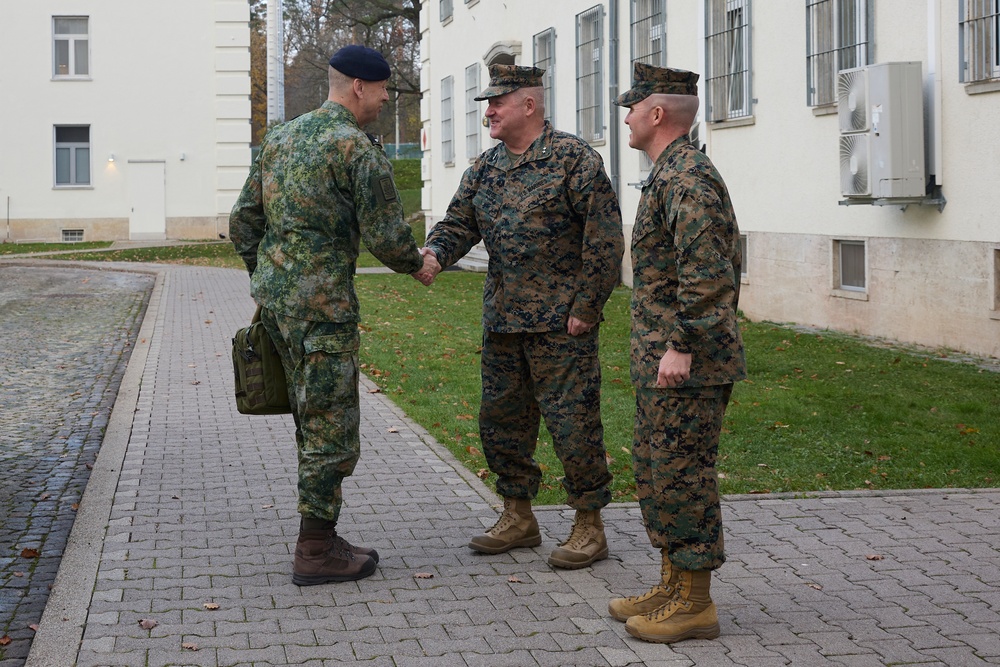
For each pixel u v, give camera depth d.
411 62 49.41
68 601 4.62
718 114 15.19
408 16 44.06
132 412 9.01
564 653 4.12
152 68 36.25
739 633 4.31
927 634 4.28
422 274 5.09
